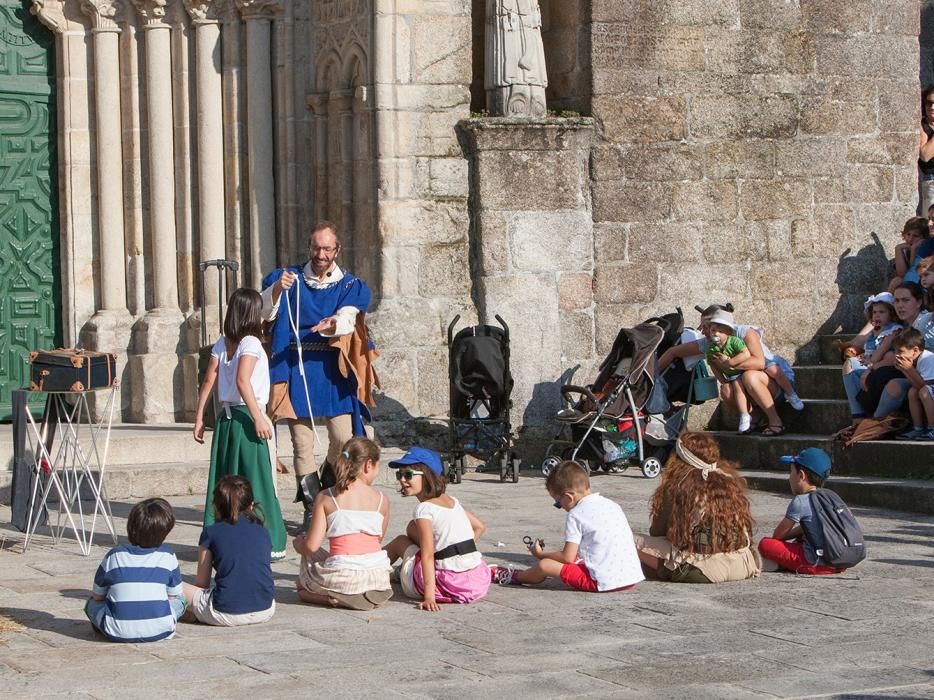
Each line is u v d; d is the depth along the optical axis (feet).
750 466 61.87
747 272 70.44
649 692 28.30
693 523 39.27
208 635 33.32
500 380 59.00
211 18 66.90
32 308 67.21
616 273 67.92
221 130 67.26
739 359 61.52
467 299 65.87
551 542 45.14
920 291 58.65
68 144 67.00
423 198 64.95
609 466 61.16
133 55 67.10
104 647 32.07
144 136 67.56
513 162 65.92
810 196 71.61
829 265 72.08
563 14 68.69
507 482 60.18
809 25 71.31
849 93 72.28
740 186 70.18
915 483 52.21
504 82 66.44
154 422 66.18
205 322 65.87
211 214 66.95
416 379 64.18
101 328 66.64
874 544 45.03
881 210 73.15
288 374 44.73
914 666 30.40
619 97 67.62
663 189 68.69
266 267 67.10
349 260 65.98
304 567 36.81
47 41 67.41
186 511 51.39
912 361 54.29
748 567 39.73
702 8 69.05
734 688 28.55
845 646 32.12
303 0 67.00
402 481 36.88
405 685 28.81
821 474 40.55
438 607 36.14
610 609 36.06
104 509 44.88
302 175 67.26
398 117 64.13
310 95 66.64
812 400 63.16
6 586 38.70
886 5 72.90
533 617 35.22
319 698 27.86
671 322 63.10
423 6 64.49
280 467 53.93
